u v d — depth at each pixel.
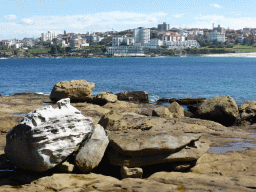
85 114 20.53
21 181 8.79
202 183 8.52
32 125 8.65
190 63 159.12
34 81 59.62
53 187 8.32
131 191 7.99
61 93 26.09
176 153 9.91
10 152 9.44
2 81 59.34
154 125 16.50
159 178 9.07
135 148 9.65
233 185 8.33
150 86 49.00
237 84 51.12
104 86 49.50
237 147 12.60
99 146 9.67
